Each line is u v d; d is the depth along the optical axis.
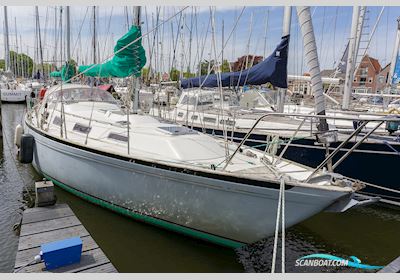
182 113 9.03
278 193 3.54
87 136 5.11
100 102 7.24
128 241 4.55
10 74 28.56
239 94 8.95
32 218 4.53
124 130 5.25
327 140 3.96
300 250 4.73
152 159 4.22
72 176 5.33
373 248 4.87
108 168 4.68
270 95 9.30
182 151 4.53
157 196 4.30
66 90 7.04
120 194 4.68
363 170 6.34
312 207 3.57
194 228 4.24
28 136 6.43
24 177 7.04
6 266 3.90
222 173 3.74
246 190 3.68
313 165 6.71
